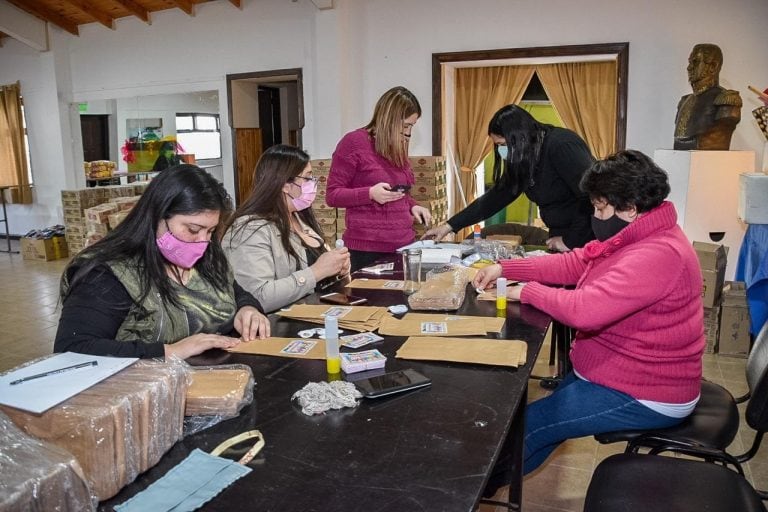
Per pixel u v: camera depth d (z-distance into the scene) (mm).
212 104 6531
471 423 1095
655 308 1577
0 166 8352
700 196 3785
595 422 1670
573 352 1818
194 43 6500
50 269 6840
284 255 2053
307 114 5973
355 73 5445
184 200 1410
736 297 3658
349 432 1069
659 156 3938
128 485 936
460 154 5961
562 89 5473
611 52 4586
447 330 1617
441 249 2678
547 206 2721
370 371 1355
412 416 1128
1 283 6121
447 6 5039
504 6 4859
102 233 6309
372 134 2824
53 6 6992
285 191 2104
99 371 1034
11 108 8023
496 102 5734
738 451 2547
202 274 1623
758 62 4242
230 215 1859
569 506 2219
